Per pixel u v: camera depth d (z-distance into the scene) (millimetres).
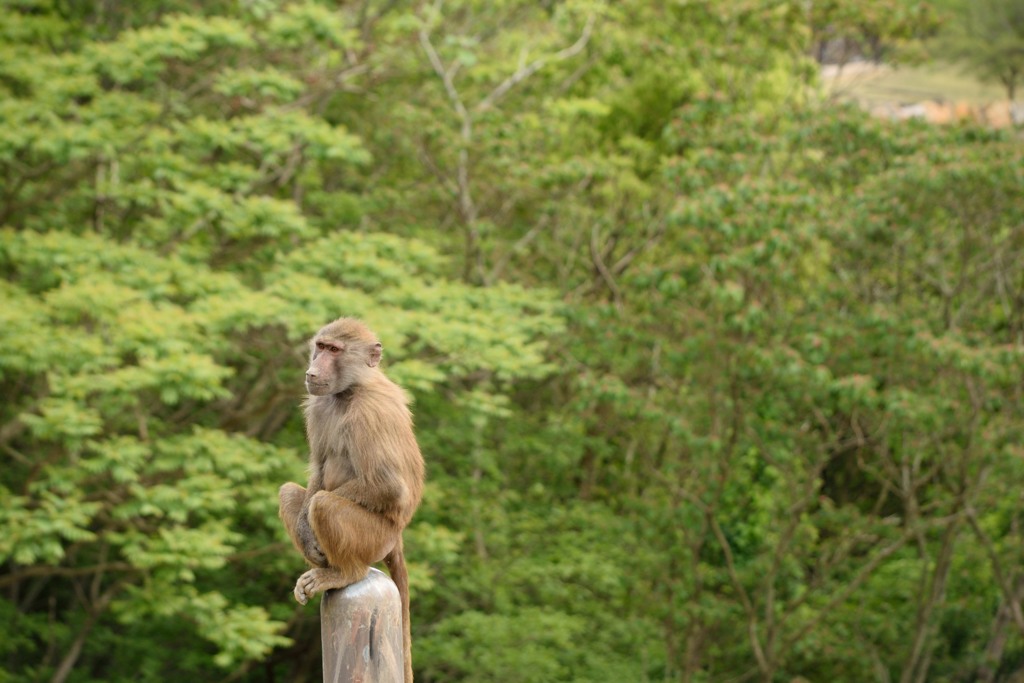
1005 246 20609
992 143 19094
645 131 28859
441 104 22516
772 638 20672
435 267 19453
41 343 14648
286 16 18969
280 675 25578
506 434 22219
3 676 19516
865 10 22375
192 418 20609
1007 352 17469
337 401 5988
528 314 22125
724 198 18172
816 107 22516
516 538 21266
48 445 18906
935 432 19734
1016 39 27047
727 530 23656
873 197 19250
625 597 22844
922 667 22500
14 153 17500
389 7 22734
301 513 5742
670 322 21453
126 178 19516
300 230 17438
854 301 20203
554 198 23250
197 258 18391
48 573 17750
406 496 5664
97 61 17906
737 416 19562
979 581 24016
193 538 15375
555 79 26609
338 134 18562
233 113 23156
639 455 26266
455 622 19219
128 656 20922
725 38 24469
